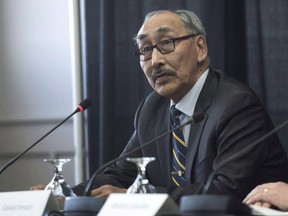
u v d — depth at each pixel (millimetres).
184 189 4527
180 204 3301
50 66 9281
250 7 8383
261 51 8344
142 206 3229
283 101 8297
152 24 5688
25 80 9312
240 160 5082
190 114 5582
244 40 8352
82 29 8602
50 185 4266
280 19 8359
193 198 3219
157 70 5652
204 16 8359
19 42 9344
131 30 8469
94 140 8438
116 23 8477
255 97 5480
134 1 8484
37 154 9164
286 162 5773
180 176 5520
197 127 5441
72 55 8594
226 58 8312
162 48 5648
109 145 8336
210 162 5293
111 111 8383
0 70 9352
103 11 8445
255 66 8336
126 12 8492
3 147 9242
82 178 8430
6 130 9273
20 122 9242
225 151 5172
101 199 3600
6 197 3867
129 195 3320
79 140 8469
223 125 5297
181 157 5547
